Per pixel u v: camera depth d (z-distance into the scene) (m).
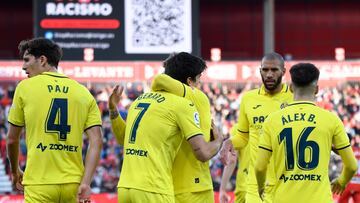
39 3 35.16
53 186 13.80
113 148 37.22
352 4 52.12
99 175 35.78
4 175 35.44
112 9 35.41
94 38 35.38
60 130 13.89
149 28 35.50
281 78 17.06
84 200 13.80
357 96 40.00
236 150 18.14
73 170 13.97
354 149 20.94
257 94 17.39
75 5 35.25
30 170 13.87
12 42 50.72
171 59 14.54
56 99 13.91
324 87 40.12
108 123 38.25
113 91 14.70
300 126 13.57
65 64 35.84
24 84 14.02
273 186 14.88
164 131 13.82
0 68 38.62
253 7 51.81
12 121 14.09
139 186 13.69
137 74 36.41
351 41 52.03
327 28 52.03
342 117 39.78
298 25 52.03
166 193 13.78
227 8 51.88
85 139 35.81
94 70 36.22
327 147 13.58
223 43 51.66
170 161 14.02
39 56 14.06
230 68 39.16
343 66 40.03
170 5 35.44
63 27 35.22
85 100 14.07
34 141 13.88
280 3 52.09
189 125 13.82
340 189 14.18
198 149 13.81
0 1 50.59
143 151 13.80
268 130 13.78
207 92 39.97
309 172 13.49
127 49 35.47
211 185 14.91
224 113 39.56
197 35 35.47
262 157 13.80
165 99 13.96
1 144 37.41
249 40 51.69
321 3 52.12
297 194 13.51
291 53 51.97
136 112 14.06
